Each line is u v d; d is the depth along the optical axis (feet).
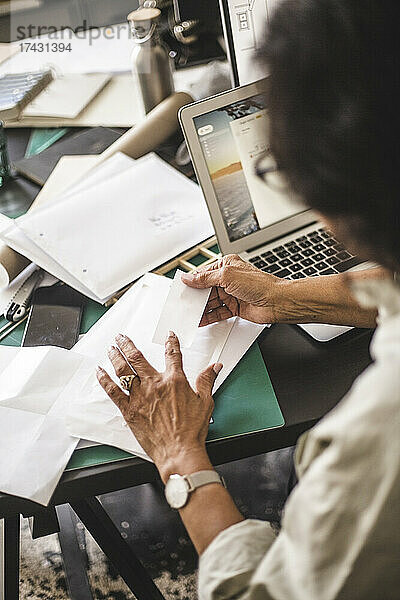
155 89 5.18
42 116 5.40
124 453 3.17
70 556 4.98
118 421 3.24
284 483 5.51
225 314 3.72
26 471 3.09
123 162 4.77
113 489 3.17
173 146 5.02
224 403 3.38
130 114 5.45
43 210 4.34
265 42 1.96
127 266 4.06
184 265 4.16
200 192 4.57
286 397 3.39
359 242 2.06
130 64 5.91
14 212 4.63
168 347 3.30
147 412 3.10
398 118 1.79
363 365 3.51
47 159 4.99
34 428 3.24
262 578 2.21
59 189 4.73
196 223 4.36
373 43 1.77
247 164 3.96
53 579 5.17
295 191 2.07
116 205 4.40
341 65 1.81
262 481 5.54
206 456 2.96
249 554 2.49
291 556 2.11
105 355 3.58
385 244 2.00
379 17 1.76
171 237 4.25
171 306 3.59
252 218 4.08
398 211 1.90
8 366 3.56
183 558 5.13
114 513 5.36
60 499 3.12
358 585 1.98
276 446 3.32
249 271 3.63
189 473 2.87
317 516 1.97
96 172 4.69
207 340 3.62
